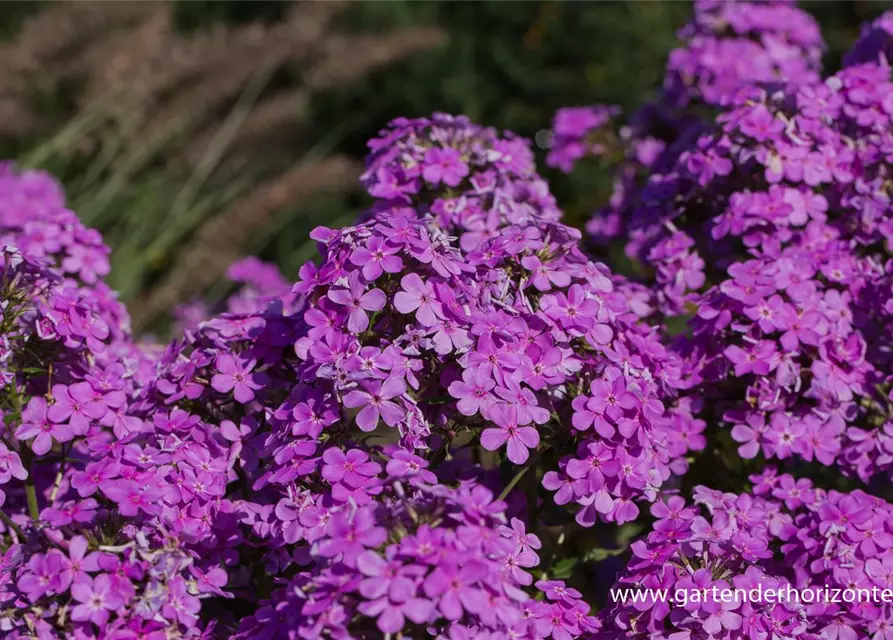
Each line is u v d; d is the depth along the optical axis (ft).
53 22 18.92
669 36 27.20
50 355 8.25
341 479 6.72
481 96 28.50
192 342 8.18
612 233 13.01
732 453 9.74
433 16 29.37
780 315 8.36
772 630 7.05
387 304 7.23
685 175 10.00
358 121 27.45
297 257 23.09
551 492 8.48
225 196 21.63
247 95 21.86
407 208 9.18
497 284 7.48
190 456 7.56
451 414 7.36
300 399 7.23
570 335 7.48
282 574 7.73
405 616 6.08
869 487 9.44
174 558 6.87
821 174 9.37
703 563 7.27
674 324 13.29
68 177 22.03
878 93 9.70
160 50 19.52
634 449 7.41
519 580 6.65
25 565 6.85
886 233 9.16
